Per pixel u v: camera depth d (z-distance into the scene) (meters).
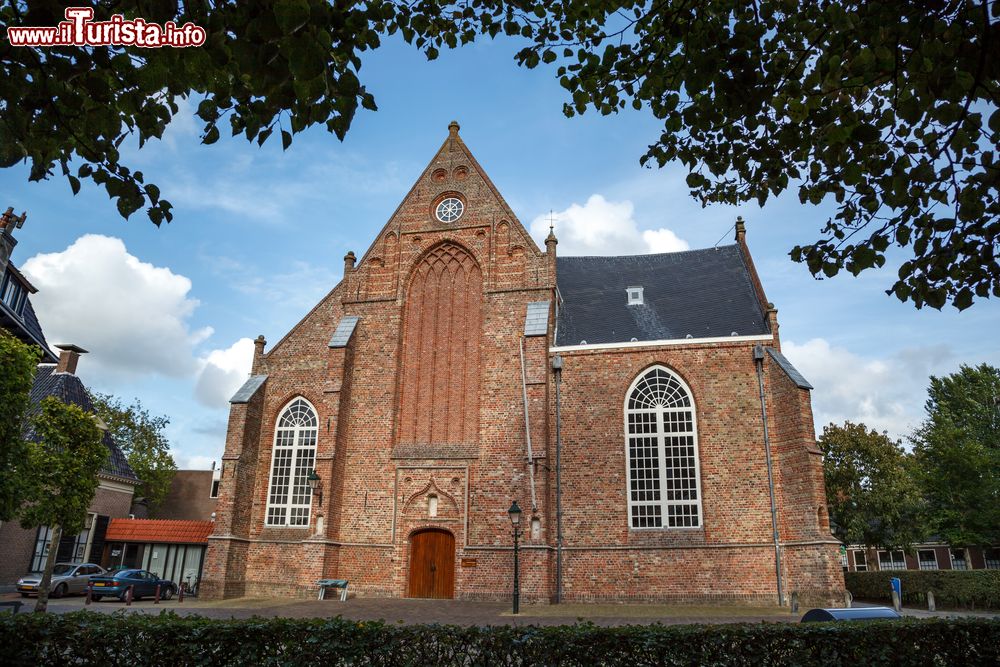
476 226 32.69
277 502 30.70
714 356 29.23
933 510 46.06
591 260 36.94
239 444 29.92
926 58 7.40
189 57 6.32
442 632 8.95
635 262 36.53
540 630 8.98
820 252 8.91
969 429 57.06
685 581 26.77
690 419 28.86
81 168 6.97
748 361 28.95
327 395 30.20
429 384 31.33
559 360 30.05
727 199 10.48
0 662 8.94
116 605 26.41
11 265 34.25
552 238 31.81
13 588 32.03
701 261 35.41
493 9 10.45
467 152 34.28
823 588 24.94
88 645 9.07
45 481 22.75
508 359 30.11
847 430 42.72
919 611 30.97
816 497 25.77
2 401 17.69
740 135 9.51
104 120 6.65
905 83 7.88
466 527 28.33
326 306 33.12
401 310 32.28
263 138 6.64
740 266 34.12
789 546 26.30
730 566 26.67
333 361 30.66
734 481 27.64
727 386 28.80
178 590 32.00
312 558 27.98
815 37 8.86
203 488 59.91
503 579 27.28
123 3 6.17
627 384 29.47
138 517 55.09
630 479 28.48
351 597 28.53
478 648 8.83
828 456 43.03
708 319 31.50
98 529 37.44
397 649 8.89
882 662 9.12
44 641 9.12
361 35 7.79
